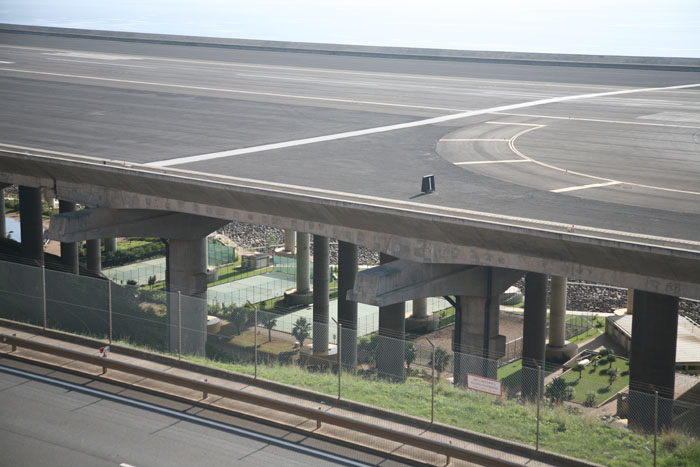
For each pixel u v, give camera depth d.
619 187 41.47
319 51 114.88
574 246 32.69
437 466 24.55
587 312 62.91
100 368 31.19
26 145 50.75
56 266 61.12
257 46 120.12
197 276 50.75
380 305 37.31
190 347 40.94
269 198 40.22
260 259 73.00
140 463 23.91
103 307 39.53
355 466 24.33
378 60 106.62
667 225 34.53
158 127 57.72
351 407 28.22
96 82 80.25
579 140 54.28
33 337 34.50
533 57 102.81
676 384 45.75
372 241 39.28
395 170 45.34
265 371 32.09
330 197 38.91
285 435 26.33
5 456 24.02
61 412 27.38
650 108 67.56
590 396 43.16
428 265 39.69
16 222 85.69
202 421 27.09
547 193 40.19
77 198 48.25
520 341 55.69
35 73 86.00
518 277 44.28
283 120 61.12
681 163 47.34
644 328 36.59
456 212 36.00
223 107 66.69
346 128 58.16
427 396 30.23
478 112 65.69
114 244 75.81
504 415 28.62
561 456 24.59
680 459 25.44
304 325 51.22
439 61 106.12
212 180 42.09
